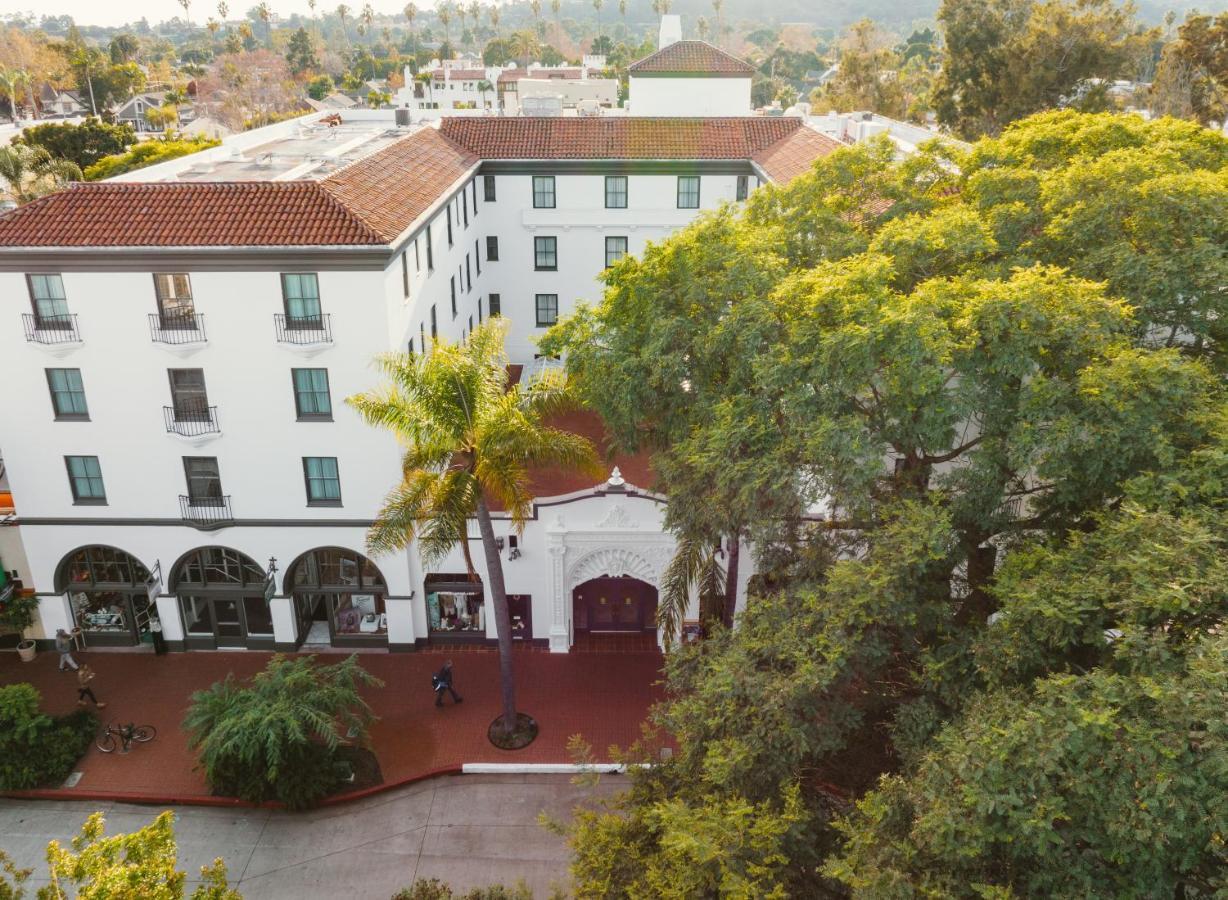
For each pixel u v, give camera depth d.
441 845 25.06
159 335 27.98
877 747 19.22
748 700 16.86
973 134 71.88
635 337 23.80
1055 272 17.11
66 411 29.64
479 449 23.98
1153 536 13.96
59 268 27.34
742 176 46.50
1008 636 14.86
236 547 31.28
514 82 131.50
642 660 32.97
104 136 88.56
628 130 47.31
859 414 19.19
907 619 16.30
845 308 17.94
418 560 32.25
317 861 24.56
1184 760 11.46
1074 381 16.73
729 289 21.62
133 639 33.47
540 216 46.97
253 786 26.14
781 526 20.23
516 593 32.69
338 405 29.09
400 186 32.84
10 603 31.91
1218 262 17.36
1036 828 12.22
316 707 26.67
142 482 30.33
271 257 26.98
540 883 23.81
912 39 192.25
